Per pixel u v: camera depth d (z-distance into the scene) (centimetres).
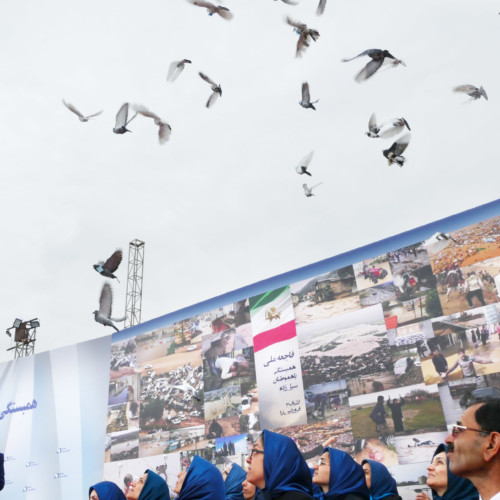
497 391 894
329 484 547
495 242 985
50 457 1436
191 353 1343
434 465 399
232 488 800
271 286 1259
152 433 1327
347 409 1049
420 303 1030
